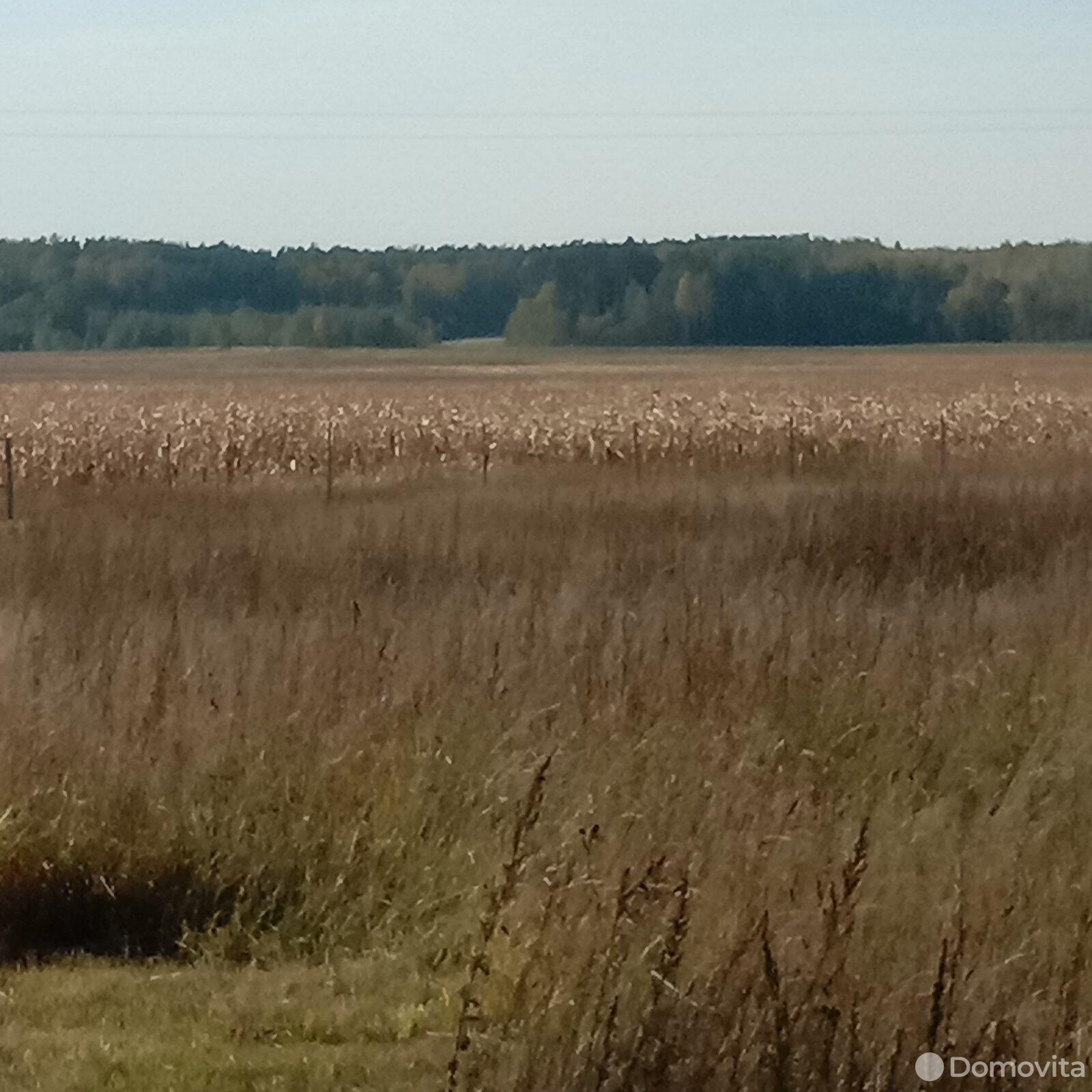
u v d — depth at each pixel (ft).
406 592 87.20
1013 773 52.39
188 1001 39.42
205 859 45.91
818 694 58.23
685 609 70.54
